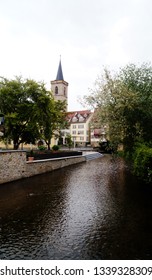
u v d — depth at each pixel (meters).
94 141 66.88
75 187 12.98
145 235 6.34
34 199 10.29
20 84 22.61
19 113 21.98
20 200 10.10
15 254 5.28
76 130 72.38
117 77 16.42
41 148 29.80
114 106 15.05
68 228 6.88
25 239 6.09
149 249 5.52
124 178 16.17
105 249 5.52
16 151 14.86
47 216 7.99
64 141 61.78
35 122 21.95
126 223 7.30
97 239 6.08
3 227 6.96
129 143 15.98
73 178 16.14
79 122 71.94
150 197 10.66
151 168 11.89
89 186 13.25
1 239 6.10
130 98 14.20
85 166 24.34
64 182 14.52
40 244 5.79
